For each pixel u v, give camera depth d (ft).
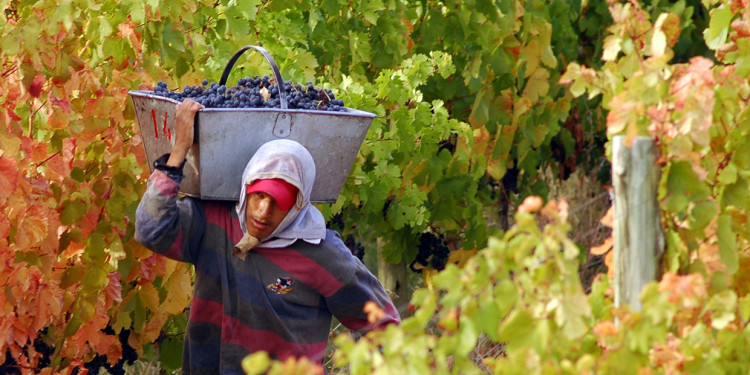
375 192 54.29
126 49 45.39
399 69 61.05
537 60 66.74
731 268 25.39
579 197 84.17
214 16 50.65
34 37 40.93
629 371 21.95
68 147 42.98
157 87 37.40
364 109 52.47
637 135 24.73
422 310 20.81
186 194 35.24
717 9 31.83
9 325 40.63
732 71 26.50
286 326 34.96
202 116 32.89
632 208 23.88
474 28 63.05
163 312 48.26
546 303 22.34
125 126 46.39
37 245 41.34
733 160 26.48
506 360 21.33
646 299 21.66
